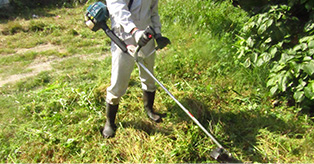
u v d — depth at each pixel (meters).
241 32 4.53
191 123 3.25
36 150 2.90
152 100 3.37
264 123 3.26
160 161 2.78
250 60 3.87
